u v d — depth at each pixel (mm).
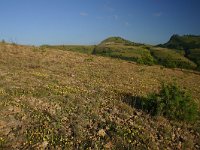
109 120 12766
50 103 14352
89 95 16719
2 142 10492
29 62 27469
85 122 12398
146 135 11555
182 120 13938
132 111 14250
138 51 155250
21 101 14188
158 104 14156
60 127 11883
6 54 30312
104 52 157125
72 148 10492
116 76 25844
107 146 10688
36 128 11750
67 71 25172
